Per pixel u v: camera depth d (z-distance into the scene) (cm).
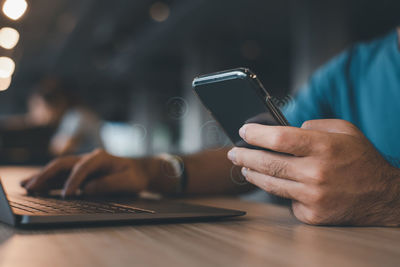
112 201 63
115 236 39
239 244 36
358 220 47
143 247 34
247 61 1059
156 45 971
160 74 1258
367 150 47
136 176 81
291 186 48
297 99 110
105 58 1127
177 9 756
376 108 94
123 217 45
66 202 57
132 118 1580
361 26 700
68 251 32
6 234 39
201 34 887
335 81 104
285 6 707
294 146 45
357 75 101
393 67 92
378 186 46
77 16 778
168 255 31
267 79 1133
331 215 47
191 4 715
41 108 324
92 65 1186
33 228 42
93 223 44
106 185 75
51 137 298
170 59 1129
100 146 328
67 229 42
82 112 320
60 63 1136
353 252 33
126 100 1667
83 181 73
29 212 44
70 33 866
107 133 1564
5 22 396
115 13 766
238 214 52
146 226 45
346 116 100
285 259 30
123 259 29
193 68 954
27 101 1498
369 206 47
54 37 927
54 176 76
